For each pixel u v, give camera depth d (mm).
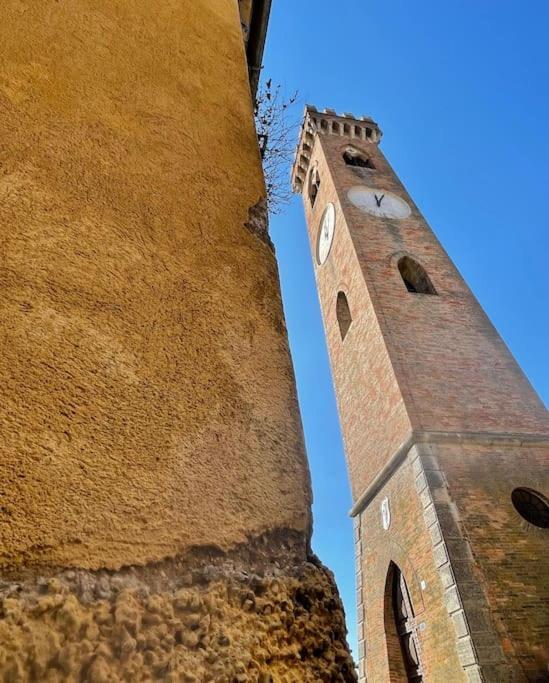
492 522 7070
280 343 1064
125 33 1438
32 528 566
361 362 11352
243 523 739
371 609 9141
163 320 899
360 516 10477
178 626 586
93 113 1156
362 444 10727
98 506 626
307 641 693
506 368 9930
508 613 6105
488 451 8109
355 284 12336
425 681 7055
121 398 747
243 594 667
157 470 707
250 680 585
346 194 14789
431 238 13531
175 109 1382
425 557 7348
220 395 867
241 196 1336
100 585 569
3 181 885
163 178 1175
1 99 1005
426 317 10891
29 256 817
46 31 1229
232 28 1928
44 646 491
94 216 962
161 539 648
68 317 783
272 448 865
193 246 1087
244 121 1598
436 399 9008
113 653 525
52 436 649
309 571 769
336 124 18906
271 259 1251
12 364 681
